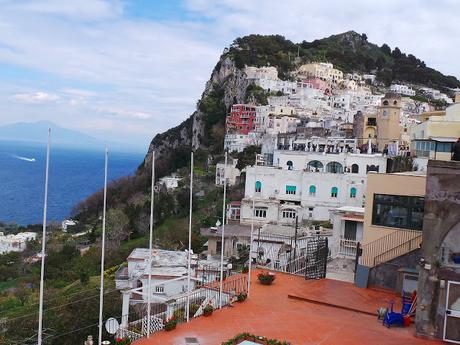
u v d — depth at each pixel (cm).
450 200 1947
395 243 2694
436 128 5059
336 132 10825
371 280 2638
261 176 7856
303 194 7631
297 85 16000
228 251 5856
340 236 3816
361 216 3825
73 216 13325
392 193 2722
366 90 18538
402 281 2509
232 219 7569
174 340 1841
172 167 14212
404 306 2217
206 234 6206
